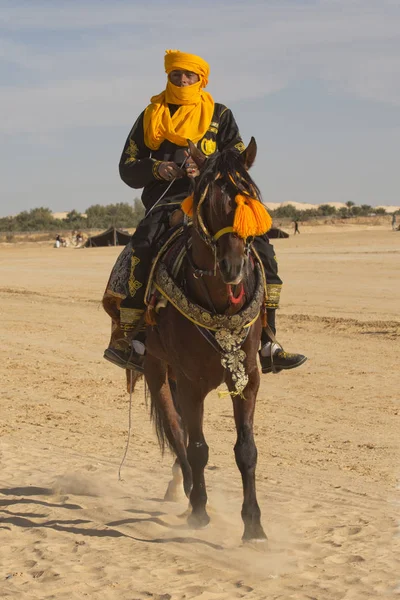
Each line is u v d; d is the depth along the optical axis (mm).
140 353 11344
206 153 11531
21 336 29766
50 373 23062
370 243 70250
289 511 11102
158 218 11336
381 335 26516
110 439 16141
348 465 13656
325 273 46750
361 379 20641
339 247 67125
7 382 21828
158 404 11938
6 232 140625
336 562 9258
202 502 10586
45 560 9539
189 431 10453
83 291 44625
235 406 10141
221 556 9625
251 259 10125
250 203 8773
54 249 90500
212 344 9758
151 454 14977
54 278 52688
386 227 109562
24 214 175125
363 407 17891
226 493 12320
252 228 8703
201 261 9539
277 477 13008
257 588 8586
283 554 9547
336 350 24438
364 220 122500
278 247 70250
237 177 8938
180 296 9938
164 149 11758
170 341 10328
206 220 9094
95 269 58938
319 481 12734
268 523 10602
